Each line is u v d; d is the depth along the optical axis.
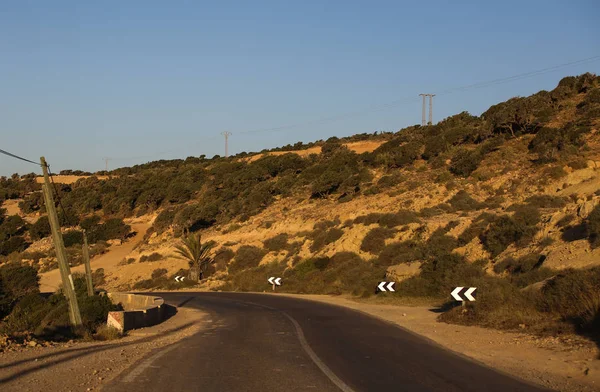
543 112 61.75
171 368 10.83
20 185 127.94
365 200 58.84
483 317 17.06
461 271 26.05
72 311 18.84
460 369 10.51
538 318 15.12
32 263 74.19
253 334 17.02
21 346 13.41
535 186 43.00
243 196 82.69
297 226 58.81
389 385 9.12
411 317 21.11
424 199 50.38
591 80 67.38
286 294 40.44
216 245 63.56
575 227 23.84
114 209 99.56
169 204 97.19
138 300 30.52
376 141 104.81
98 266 69.88
